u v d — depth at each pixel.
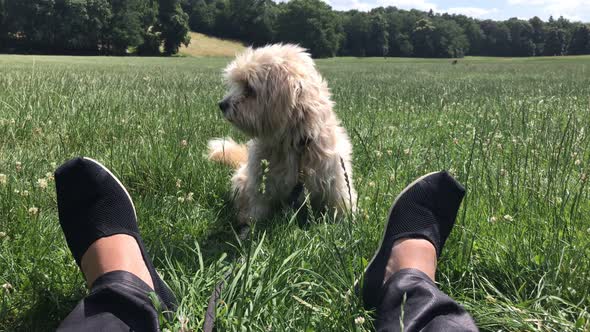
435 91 3.95
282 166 1.15
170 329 0.60
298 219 1.12
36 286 0.72
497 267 0.79
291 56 1.18
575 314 0.68
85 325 0.55
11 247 0.82
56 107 1.93
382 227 0.90
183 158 1.30
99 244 0.70
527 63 18.02
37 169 1.20
